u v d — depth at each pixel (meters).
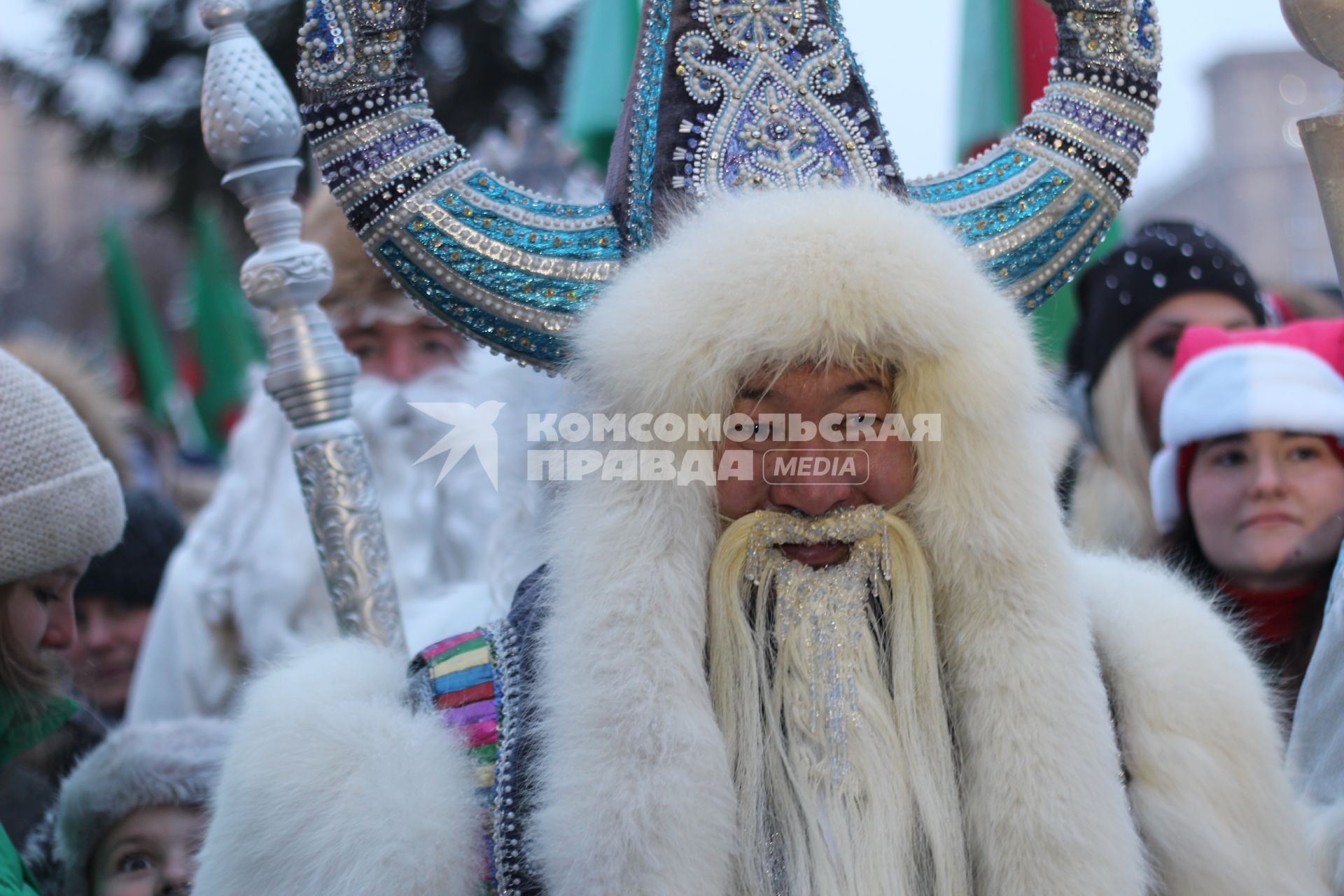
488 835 1.47
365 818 1.42
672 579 1.46
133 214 9.78
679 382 1.45
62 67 8.82
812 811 1.51
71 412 2.10
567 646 1.45
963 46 3.81
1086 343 3.12
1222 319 3.04
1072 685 1.47
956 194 1.68
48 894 2.28
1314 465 2.44
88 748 2.57
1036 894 1.43
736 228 1.46
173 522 3.41
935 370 1.47
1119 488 2.98
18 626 2.03
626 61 3.44
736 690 1.53
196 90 8.59
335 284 3.03
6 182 18.88
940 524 1.50
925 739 1.53
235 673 3.15
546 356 1.64
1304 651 2.41
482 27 7.68
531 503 2.11
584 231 1.64
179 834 2.24
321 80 1.60
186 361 6.66
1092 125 1.70
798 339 1.41
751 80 1.62
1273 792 1.58
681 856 1.38
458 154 1.62
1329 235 1.55
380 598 1.90
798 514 1.54
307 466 1.90
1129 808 1.54
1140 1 1.72
